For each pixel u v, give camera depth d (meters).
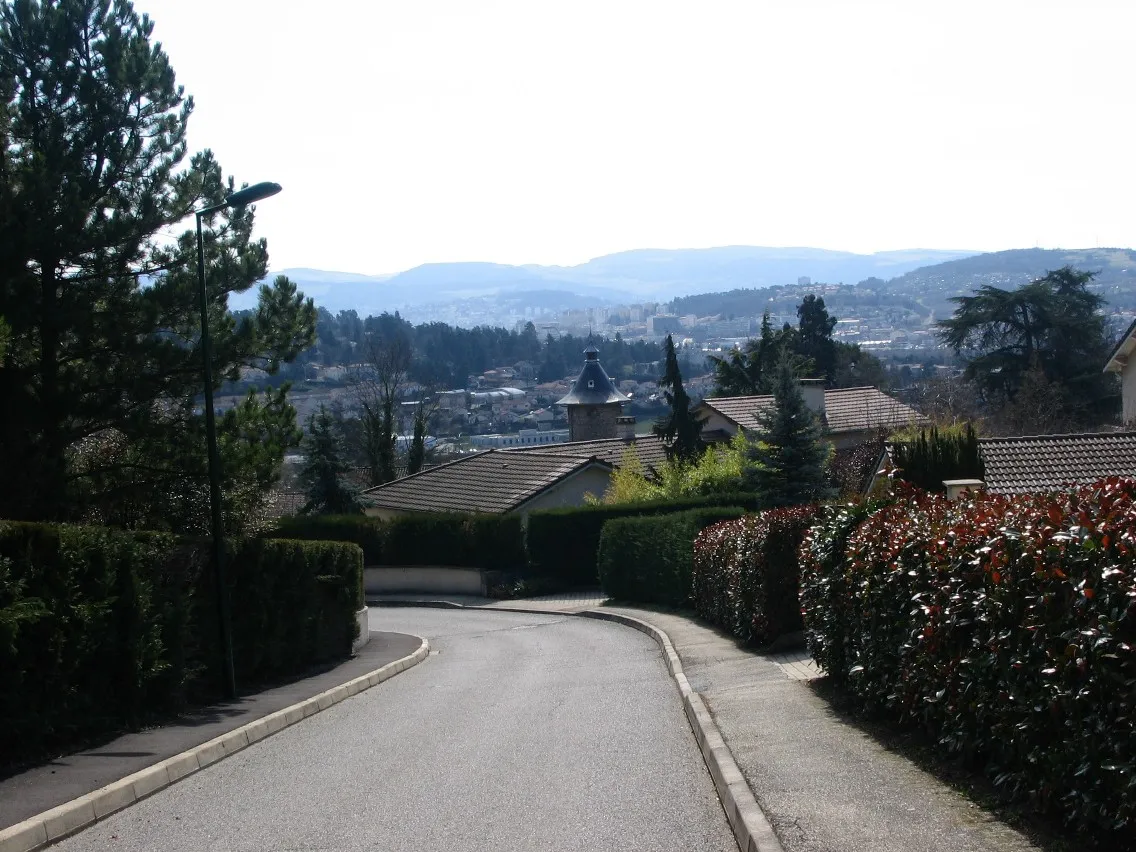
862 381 82.44
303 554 18.28
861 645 10.41
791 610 18.02
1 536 9.84
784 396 33.44
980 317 56.66
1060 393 52.00
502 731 11.78
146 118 17.56
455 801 8.38
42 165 15.55
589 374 69.69
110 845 7.51
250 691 15.88
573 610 32.50
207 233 17.81
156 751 10.41
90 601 11.05
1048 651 6.08
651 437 51.34
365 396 61.62
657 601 30.78
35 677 10.12
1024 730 6.40
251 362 18.03
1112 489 6.61
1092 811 5.52
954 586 7.68
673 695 14.16
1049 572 6.20
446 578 41.72
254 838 7.54
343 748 11.21
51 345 16.09
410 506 48.19
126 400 16.86
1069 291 57.22
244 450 17.69
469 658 21.53
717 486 39.69
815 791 7.32
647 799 8.12
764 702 11.76
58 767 9.60
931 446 23.52
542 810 7.92
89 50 17.12
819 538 12.41
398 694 16.03
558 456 47.88
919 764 7.97
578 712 13.01
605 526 34.44
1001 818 6.33
